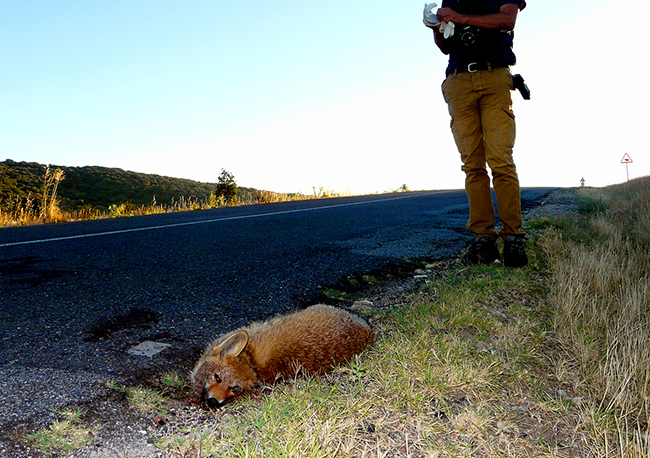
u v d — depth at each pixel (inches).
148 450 76.1
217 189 1604.3
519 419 91.1
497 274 186.1
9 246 240.5
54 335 122.4
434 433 83.2
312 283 183.9
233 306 154.6
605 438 82.4
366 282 192.7
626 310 143.7
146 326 132.9
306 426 80.9
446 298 155.7
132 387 97.7
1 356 107.7
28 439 76.1
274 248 244.4
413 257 234.2
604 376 106.6
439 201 573.9
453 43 194.1
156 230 301.3
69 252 224.2
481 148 198.8
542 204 476.4
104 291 162.1
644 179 668.1
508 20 178.5
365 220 369.1
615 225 294.5
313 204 566.3
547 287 173.2
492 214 207.5
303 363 105.0
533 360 118.1
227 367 96.7
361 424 84.4
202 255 222.5
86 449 75.0
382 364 107.0
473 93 188.9
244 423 84.1
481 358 112.9
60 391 92.8
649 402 97.3
